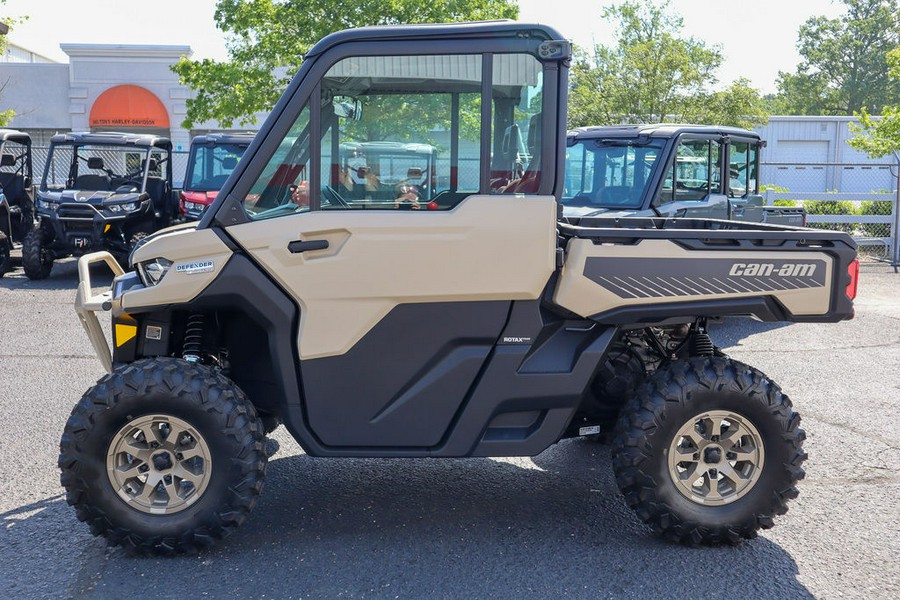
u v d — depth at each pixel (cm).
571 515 482
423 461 575
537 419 440
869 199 1925
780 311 446
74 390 754
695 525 431
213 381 418
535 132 417
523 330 427
